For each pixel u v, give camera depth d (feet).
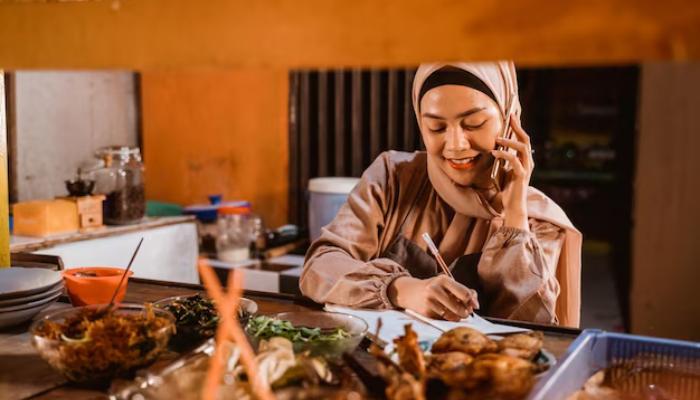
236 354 4.07
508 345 4.44
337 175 17.80
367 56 2.47
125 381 3.80
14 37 3.06
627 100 28.43
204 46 2.74
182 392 3.66
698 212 14.48
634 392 4.32
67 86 18.01
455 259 8.02
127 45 2.88
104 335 4.18
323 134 17.94
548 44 2.19
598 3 2.11
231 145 19.19
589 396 4.22
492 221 7.85
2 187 7.09
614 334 4.79
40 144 17.35
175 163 19.95
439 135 7.71
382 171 8.45
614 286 23.45
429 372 4.03
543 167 36.01
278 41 2.61
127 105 19.92
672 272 14.94
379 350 4.01
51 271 6.00
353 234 7.98
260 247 16.03
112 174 13.06
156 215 16.55
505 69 7.50
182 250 14.34
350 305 6.52
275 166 18.75
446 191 7.95
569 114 36.88
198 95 19.40
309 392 3.65
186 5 2.74
